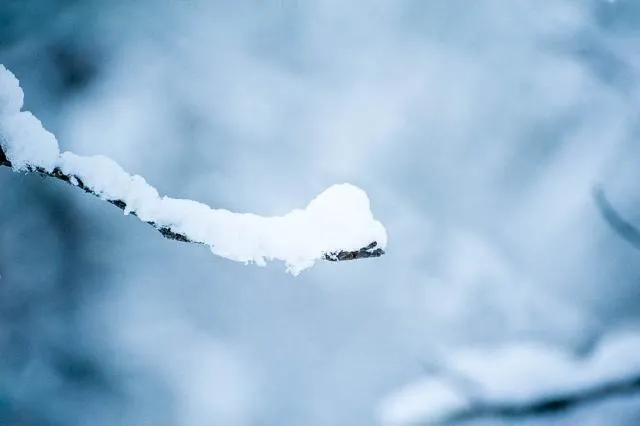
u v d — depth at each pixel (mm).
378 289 1577
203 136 1588
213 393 1571
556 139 1590
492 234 1582
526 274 1578
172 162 1583
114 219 1582
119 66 1596
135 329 1578
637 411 1560
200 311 1578
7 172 1587
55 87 1592
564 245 1581
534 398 1562
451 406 1563
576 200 1583
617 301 1574
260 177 1584
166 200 1574
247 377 1573
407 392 1567
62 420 1571
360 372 1571
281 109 1593
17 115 1580
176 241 1581
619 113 1593
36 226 1586
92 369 1576
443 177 1587
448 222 1583
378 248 1574
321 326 1575
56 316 1580
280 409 1571
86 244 1584
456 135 1591
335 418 1568
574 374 1563
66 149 1579
